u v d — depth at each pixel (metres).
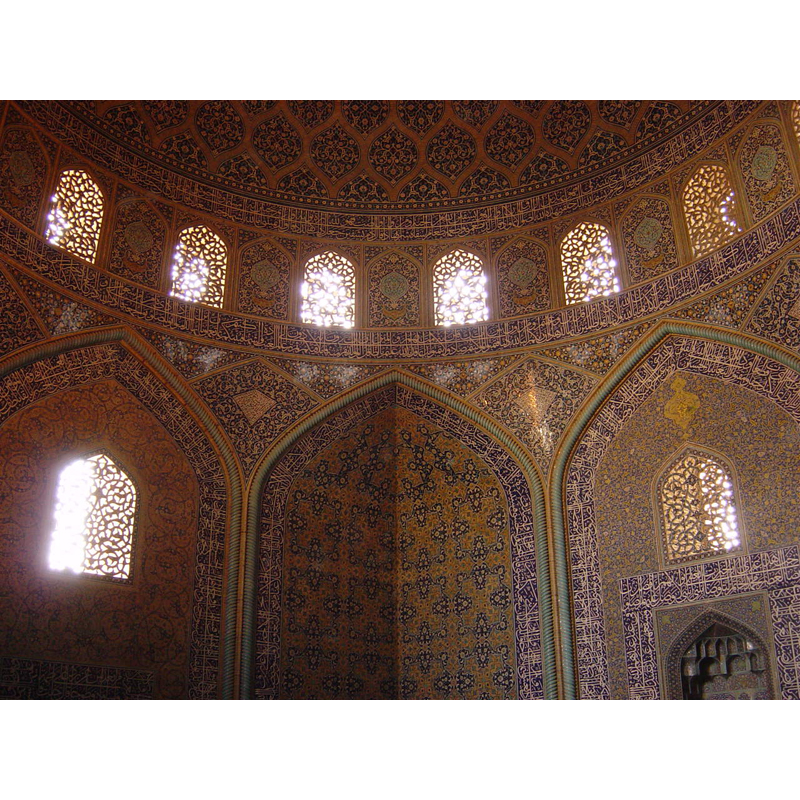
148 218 9.75
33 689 7.77
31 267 8.73
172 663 8.47
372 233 10.65
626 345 9.38
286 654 8.90
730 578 8.25
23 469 8.25
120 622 8.34
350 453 9.78
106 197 9.52
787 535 8.08
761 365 8.62
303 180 10.68
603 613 8.76
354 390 9.84
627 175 10.09
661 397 9.10
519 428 9.55
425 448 9.86
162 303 9.48
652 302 9.40
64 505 8.38
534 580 9.08
